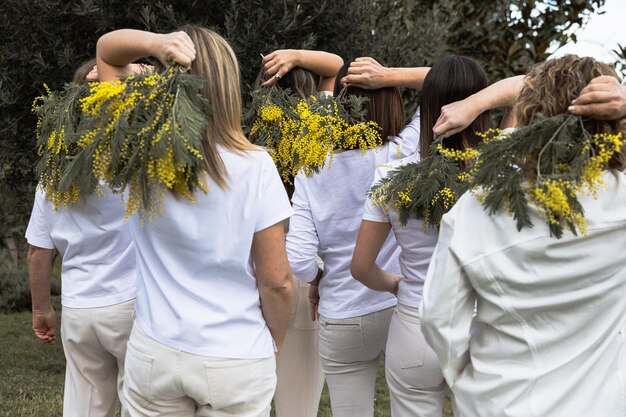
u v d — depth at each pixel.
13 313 8.66
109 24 5.00
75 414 3.10
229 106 2.23
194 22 5.18
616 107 1.84
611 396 1.90
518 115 2.05
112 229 2.94
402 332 2.73
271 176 2.25
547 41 7.26
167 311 2.23
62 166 2.65
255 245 2.25
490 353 2.02
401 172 2.61
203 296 2.21
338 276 3.12
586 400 1.90
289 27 4.98
